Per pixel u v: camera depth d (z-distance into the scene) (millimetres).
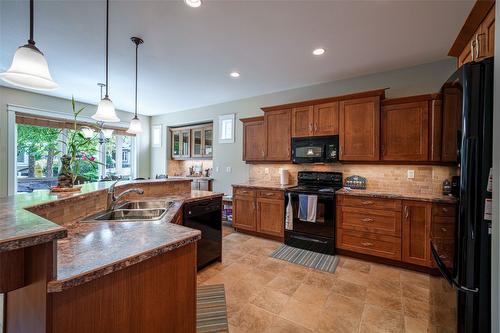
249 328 1737
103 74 3410
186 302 1215
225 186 4977
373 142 3037
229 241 3584
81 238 1188
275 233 3574
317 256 3033
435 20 2100
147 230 1337
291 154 3676
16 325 1071
